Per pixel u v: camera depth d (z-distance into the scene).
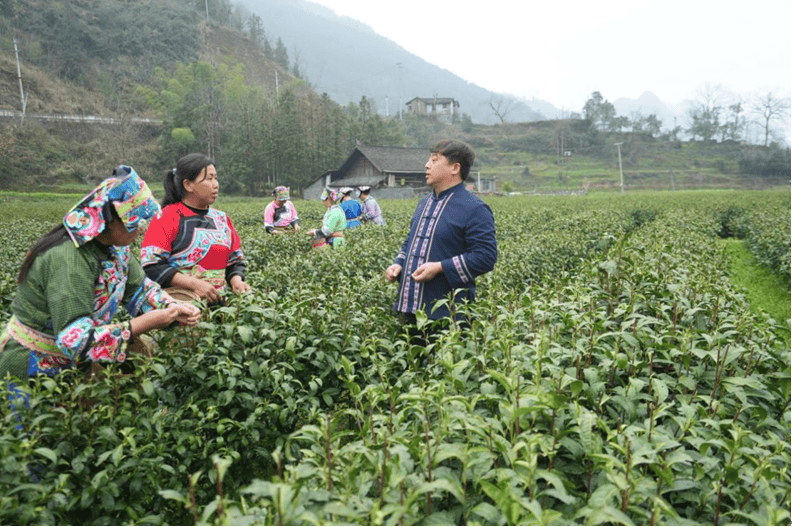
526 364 2.74
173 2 166.38
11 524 2.21
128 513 2.68
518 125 155.25
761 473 2.00
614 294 4.20
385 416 2.56
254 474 3.65
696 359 3.15
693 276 4.79
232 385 3.14
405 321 4.49
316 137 83.06
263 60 179.12
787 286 10.25
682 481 2.12
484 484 1.81
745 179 113.31
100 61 120.69
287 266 6.57
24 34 112.56
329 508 1.68
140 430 2.82
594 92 159.50
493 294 4.57
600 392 2.61
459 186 4.45
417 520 1.98
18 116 86.25
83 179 76.44
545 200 38.09
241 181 79.69
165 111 101.62
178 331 3.39
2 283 5.41
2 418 2.54
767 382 2.94
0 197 51.12
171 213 4.14
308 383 3.66
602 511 1.73
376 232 10.60
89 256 2.88
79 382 2.77
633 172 118.50
